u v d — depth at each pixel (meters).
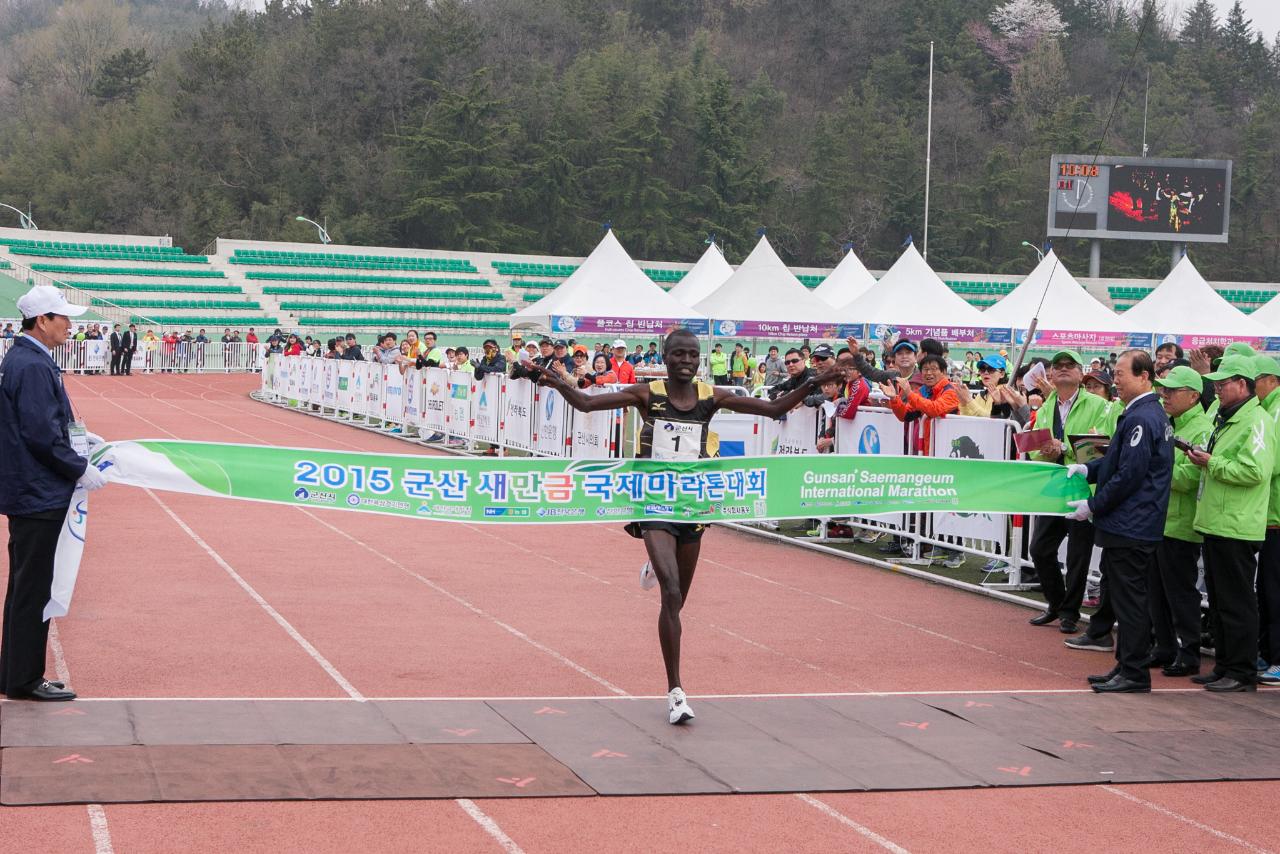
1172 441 8.06
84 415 28.27
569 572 11.52
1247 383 7.93
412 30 94.00
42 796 5.34
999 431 10.71
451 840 5.14
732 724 6.87
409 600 10.04
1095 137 90.31
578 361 20.73
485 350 21.19
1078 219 56.88
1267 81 117.25
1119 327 28.33
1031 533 10.38
